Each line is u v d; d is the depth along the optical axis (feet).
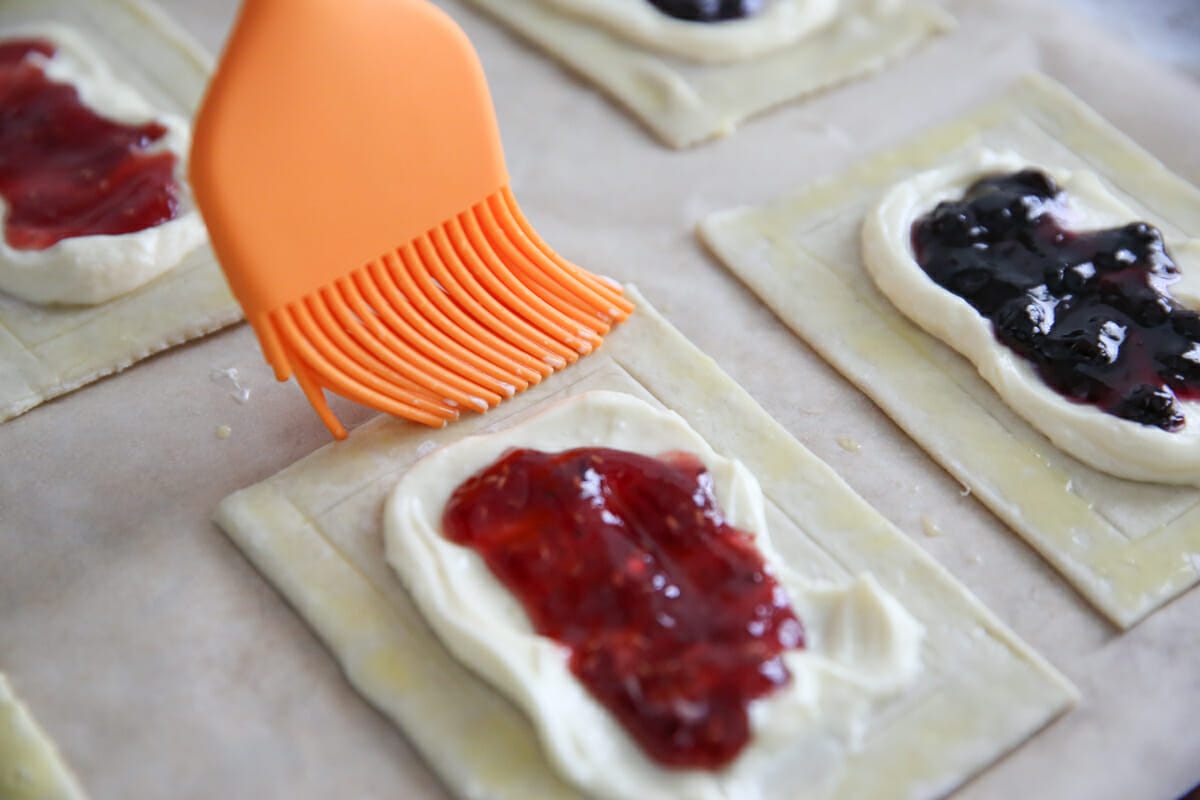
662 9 1.30
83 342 1.13
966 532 1.06
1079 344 1.07
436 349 1.07
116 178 1.19
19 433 1.11
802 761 0.96
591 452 1.03
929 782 0.96
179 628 1.03
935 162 1.22
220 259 1.00
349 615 1.01
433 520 1.03
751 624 0.97
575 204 1.22
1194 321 1.08
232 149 0.98
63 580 1.05
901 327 1.13
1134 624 1.02
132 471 1.09
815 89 1.28
